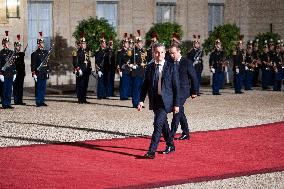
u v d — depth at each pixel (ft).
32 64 92.07
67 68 131.54
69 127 70.79
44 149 56.90
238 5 154.10
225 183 44.70
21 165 49.80
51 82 129.39
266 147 59.26
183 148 58.18
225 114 84.23
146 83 53.62
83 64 97.55
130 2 138.82
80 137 63.87
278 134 67.21
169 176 46.50
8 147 57.72
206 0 148.56
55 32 130.11
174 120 61.72
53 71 129.70
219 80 115.85
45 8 129.49
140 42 98.68
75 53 97.55
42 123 73.82
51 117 79.56
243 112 86.74
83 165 49.98
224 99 106.52
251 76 127.65
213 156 54.49
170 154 55.21
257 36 140.97
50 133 66.33
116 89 124.57
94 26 117.50
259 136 65.67
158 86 52.29
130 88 107.04
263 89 130.00
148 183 44.04
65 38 131.23
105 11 136.56
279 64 126.21
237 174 47.47
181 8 145.79
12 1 117.91
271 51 128.57
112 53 109.29
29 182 43.91
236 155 55.11
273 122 76.74
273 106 95.14
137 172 47.65
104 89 107.34
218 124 74.43
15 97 95.30
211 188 43.16
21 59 94.79
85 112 85.66
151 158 52.90
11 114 82.58
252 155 55.26
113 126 71.82
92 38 117.08
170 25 127.95
